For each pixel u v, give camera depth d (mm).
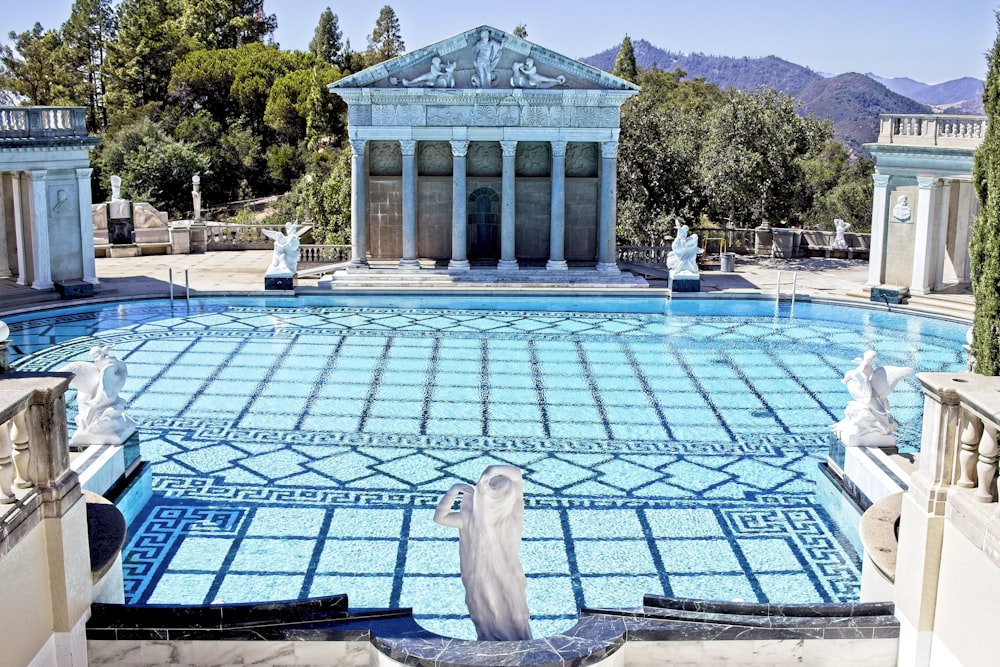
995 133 13539
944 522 9336
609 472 17156
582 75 34906
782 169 46469
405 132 35344
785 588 12945
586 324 29922
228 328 28625
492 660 8961
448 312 31781
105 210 43625
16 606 8641
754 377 23578
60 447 9383
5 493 8672
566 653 9094
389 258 39219
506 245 36469
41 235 31641
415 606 12297
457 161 35562
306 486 16312
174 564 13391
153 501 15547
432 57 34781
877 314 31844
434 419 19984
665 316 31375
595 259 39344
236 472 16891
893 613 10242
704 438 19031
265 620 9984
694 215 48000
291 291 33625
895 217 32594
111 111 85688
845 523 15055
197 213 48250
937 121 31453
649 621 10070
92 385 15789
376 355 25422
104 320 29609
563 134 35531
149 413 20094
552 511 15398
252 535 14367
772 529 14828
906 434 19359
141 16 87250
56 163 31734
